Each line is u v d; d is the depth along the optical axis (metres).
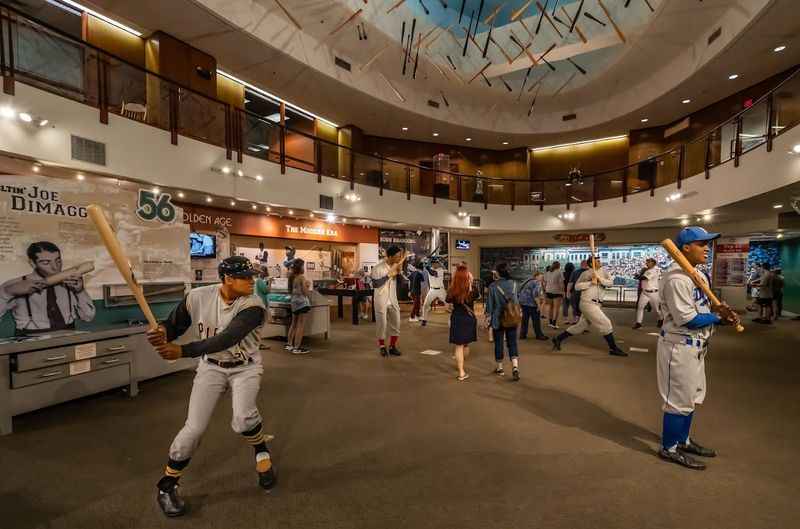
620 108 13.66
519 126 15.38
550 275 9.07
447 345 6.85
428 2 12.10
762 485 2.40
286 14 9.05
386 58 11.59
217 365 2.21
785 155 6.40
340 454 2.81
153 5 7.72
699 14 9.30
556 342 6.43
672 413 2.69
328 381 4.65
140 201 4.57
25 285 3.58
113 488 2.36
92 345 3.68
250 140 8.82
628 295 14.76
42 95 5.49
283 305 7.08
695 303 2.66
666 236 13.81
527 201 14.62
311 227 12.62
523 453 2.83
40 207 3.70
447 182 14.00
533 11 12.84
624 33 10.90
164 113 7.17
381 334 6.01
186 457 2.12
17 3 7.20
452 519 2.07
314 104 12.57
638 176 12.19
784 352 6.18
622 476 2.51
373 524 2.03
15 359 3.18
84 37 7.87
